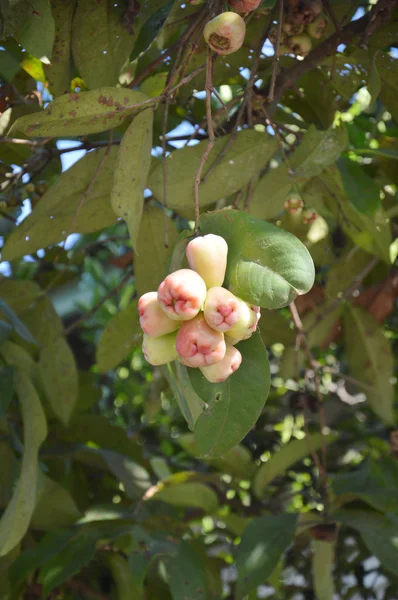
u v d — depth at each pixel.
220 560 1.74
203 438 1.00
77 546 1.49
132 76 1.41
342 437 2.14
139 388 2.51
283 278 0.93
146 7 1.35
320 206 1.56
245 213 0.98
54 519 1.58
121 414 2.49
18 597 1.59
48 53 1.19
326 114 1.52
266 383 0.99
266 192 1.40
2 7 1.17
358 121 1.81
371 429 2.23
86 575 1.84
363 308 1.83
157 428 2.46
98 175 1.36
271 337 1.76
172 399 2.02
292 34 1.36
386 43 1.38
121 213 1.15
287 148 1.53
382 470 1.59
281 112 1.55
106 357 1.58
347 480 1.57
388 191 1.68
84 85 1.48
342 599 1.96
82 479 1.89
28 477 1.39
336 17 1.43
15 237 1.37
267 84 1.46
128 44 1.33
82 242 2.21
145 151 1.16
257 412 0.99
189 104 1.57
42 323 1.66
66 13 1.30
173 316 0.94
